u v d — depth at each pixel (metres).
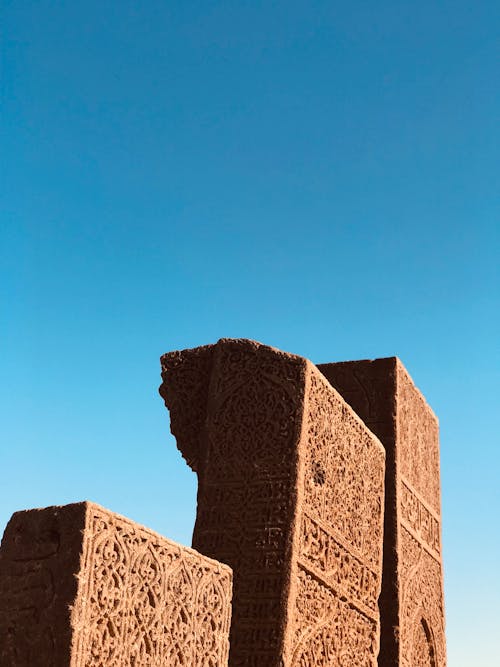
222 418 8.27
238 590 7.53
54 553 5.21
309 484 7.97
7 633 5.16
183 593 5.93
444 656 11.42
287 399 8.10
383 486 9.69
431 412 12.28
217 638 6.21
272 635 7.29
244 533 7.73
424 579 10.98
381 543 9.41
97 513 5.29
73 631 4.98
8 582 5.28
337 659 8.09
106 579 5.27
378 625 9.02
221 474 8.05
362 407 10.79
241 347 8.47
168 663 5.68
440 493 12.23
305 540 7.79
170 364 8.84
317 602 7.87
